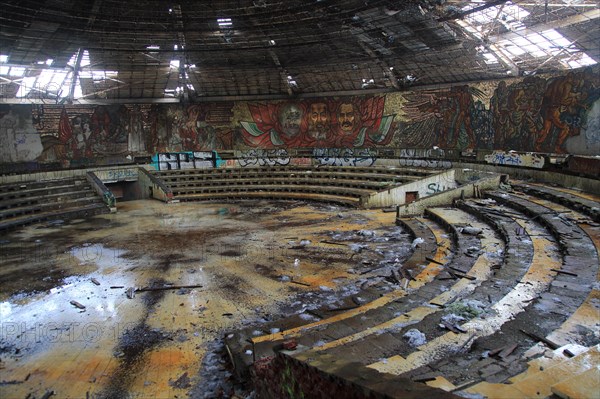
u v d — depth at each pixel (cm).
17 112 3033
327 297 1280
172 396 804
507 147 2717
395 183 2919
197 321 1139
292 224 2281
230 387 824
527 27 2255
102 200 2838
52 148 3203
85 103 3309
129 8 2212
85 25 2291
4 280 1494
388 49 2792
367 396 393
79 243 1973
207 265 1614
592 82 2144
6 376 891
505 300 970
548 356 642
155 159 3581
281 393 625
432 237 1822
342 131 3609
